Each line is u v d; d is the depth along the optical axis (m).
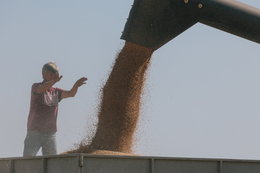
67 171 6.52
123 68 8.88
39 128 10.40
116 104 8.95
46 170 6.91
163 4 7.69
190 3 7.66
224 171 7.12
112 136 8.91
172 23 7.82
